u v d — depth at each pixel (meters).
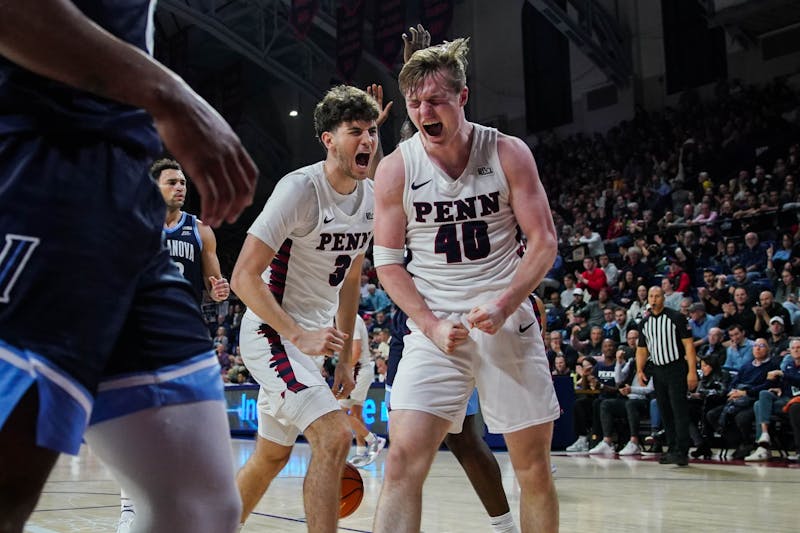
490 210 2.28
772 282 9.94
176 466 0.98
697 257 11.53
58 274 0.88
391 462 2.11
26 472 0.85
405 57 3.04
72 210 0.90
